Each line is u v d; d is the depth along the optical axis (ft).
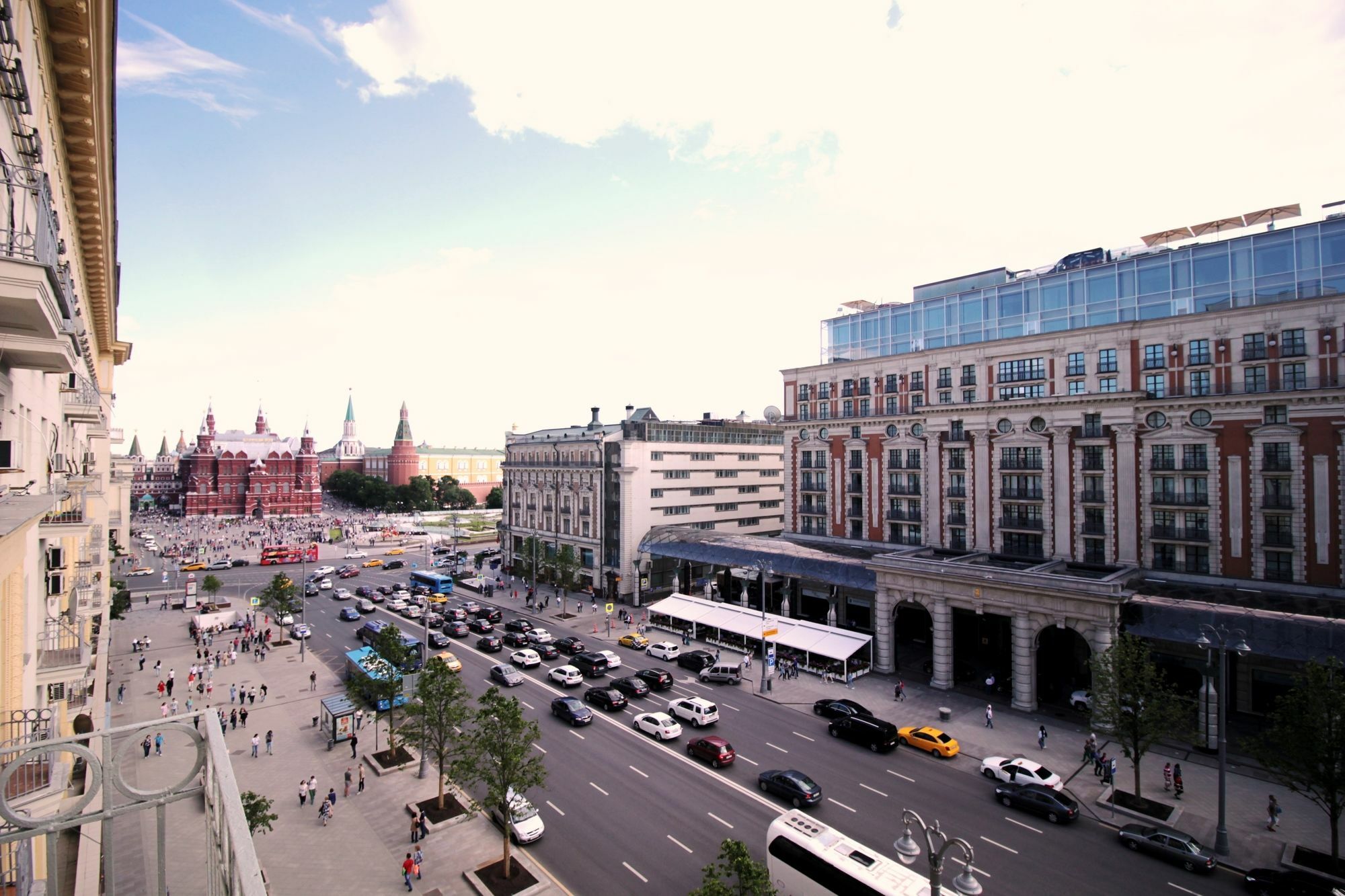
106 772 22.93
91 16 46.78
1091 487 179.01
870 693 170.60
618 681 171.53
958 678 179.01
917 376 219.00
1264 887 89.25
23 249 34.30
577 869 95.66
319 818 110.42
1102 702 120.57
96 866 84.89
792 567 215.92
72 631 79.97
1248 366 158.81
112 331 142.82
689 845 101.60
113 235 90.84
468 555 435.53
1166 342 170.40
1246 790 120.47
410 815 112.37
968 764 130.41
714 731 146.51
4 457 44.52
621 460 283.59
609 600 282.56
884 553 213.25
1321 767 96.84
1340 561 145.38
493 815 111.04
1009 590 159.94
